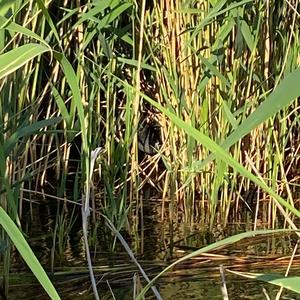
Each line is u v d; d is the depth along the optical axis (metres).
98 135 2.43
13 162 1.99
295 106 2.80
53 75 2.43
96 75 2.41
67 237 2.30
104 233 2.39
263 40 2.59
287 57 2.49
